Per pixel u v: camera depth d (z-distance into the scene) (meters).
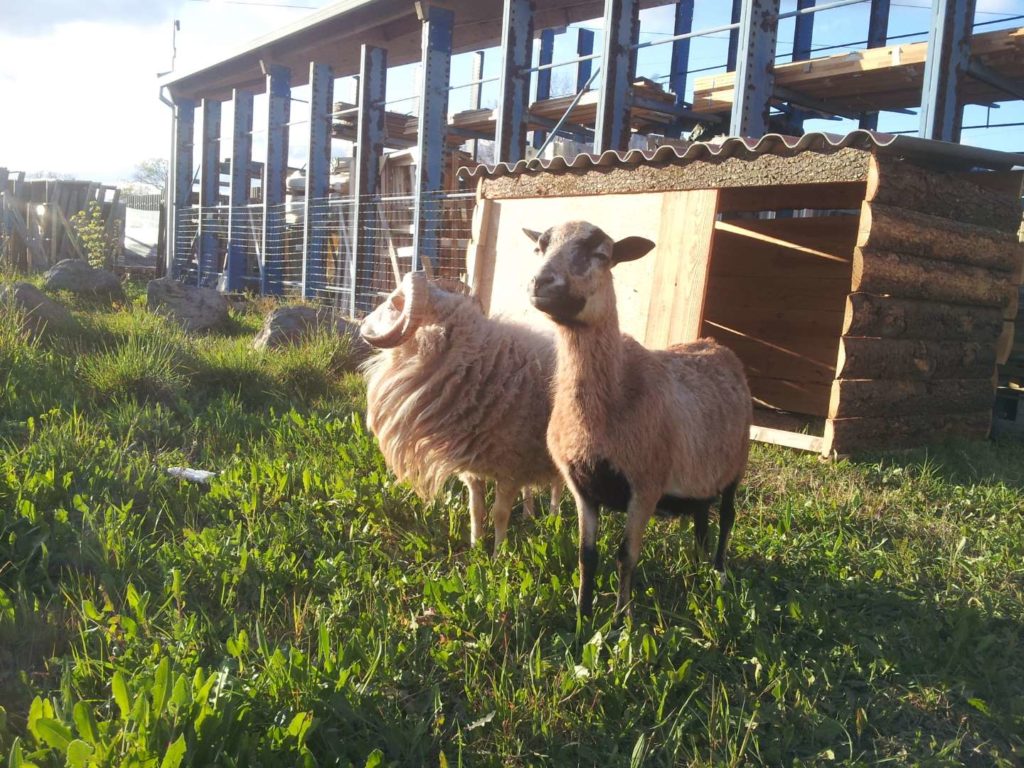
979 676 3.32
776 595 4.03
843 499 5.35
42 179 20.14
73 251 19.41
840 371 6.20
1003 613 3.88
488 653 3.21
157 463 5.18
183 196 22.39
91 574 3.60
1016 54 8.54
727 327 9.62
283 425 6.07
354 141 19.14
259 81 20.34
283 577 3.73
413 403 4.24
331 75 15.80
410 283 4.23
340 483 4.74
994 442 7.76
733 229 9.48
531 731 2.80
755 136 9.16
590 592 3.55
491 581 3.66
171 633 3.17
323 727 2.59
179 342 7.97
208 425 6.11
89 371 6.77
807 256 8.75
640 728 2.87
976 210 7.04
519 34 11.48
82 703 2.25
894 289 6.34
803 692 3.15
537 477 4.38
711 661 3.29
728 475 4.06
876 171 5.98
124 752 2.19
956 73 7.80
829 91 10.67
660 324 7.27
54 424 5.42
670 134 13.38
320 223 15.84
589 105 13.20
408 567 4.07
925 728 3.03
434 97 13.03
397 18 14.61
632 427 3.35
